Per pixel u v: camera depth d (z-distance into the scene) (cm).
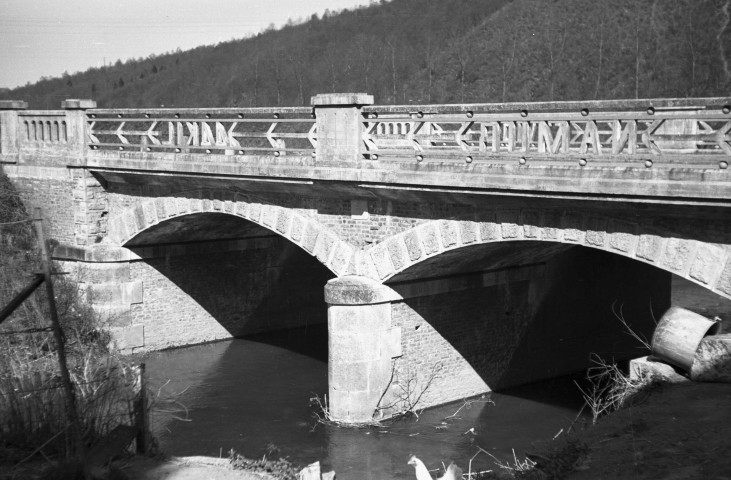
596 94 3866
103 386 1106
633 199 1073
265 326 2245
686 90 3697
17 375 1180
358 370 1473
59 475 877
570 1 4719
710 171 1003
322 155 1434
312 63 5203
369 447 1394
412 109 1327
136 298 1967
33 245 1877
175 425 1511
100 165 1861
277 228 1591
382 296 1458
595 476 930
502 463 1305
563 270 1788
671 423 1044
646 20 4297
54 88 6800
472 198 1274
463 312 1619
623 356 1945
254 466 1055
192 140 1714
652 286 2020
